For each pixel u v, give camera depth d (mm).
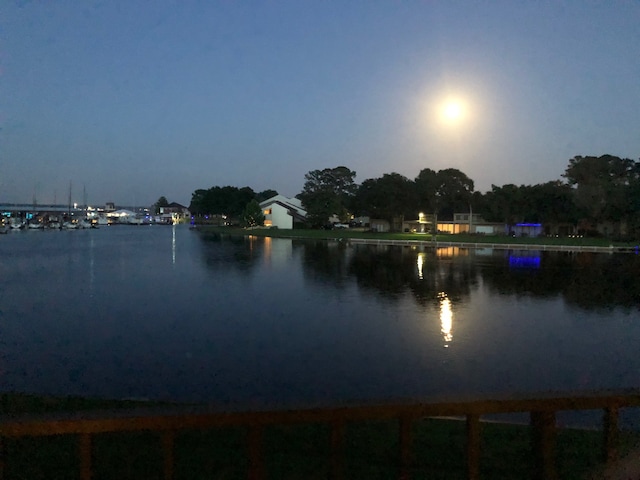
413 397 3025
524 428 6488
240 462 4988
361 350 12945
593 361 12266
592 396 3092
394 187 83312
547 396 3025
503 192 79000
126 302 19984
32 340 13898
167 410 2854
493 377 10938
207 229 105250
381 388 10109
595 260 41344
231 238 71625
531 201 75188
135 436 5684
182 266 33812
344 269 32312
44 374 10930
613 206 65125
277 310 18359
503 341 14000
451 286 25250
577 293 23453
